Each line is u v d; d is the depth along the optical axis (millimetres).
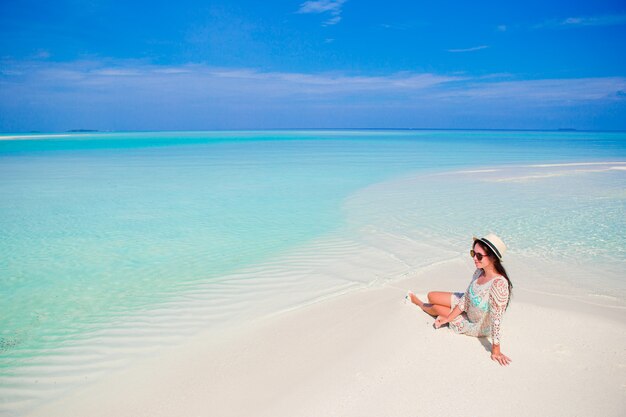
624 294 5410
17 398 3561
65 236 8656
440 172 19969
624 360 3504
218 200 12703
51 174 19031
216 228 9320
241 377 3617
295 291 5773
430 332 4012
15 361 4148
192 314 5133
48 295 5773
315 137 75500
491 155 31328
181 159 27203
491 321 3648
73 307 5395
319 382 3363
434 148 40688
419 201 12500
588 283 5863
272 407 3129
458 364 3504
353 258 7207
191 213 10891
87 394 3576
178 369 3881
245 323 4805
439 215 10570
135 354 4227
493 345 3566
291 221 10000
